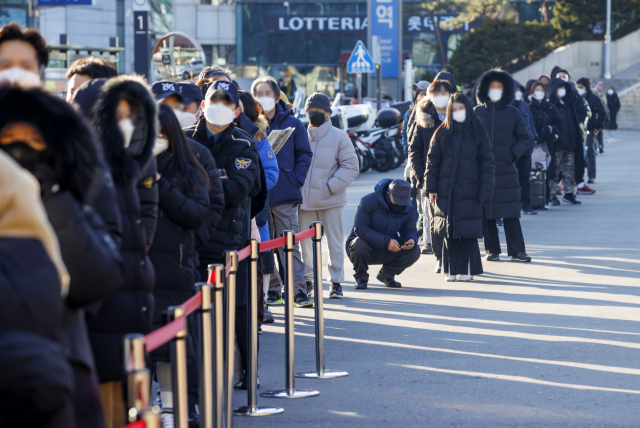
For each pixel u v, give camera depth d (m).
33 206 4.56
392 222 17.17
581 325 13.35
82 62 9.23
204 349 7.42
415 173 18.84
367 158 42.56
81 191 5.30
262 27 86.44
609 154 49.62
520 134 19.77
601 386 10.15
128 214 7.36
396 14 55.75
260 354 12.22
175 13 85.81
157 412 5.09
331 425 8.99
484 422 8.92
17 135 5.11
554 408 9.35
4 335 4.38
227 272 8.91
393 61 56.19
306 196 16.20
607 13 87.12
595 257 19.67
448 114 17.53
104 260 5.25
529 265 19.17
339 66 83.62
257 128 13.39
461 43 86.50
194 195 8.84
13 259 4.49
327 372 11.06
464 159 17.38
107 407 7.41
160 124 8.70
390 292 16.80
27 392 4.31
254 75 86.94
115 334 7.28
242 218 10.77
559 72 30.75
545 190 27.73
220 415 7.95
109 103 7.35
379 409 9.51
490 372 10.90
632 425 8.77
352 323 14.07
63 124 5.18
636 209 27.16
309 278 16.14
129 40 83.56
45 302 4.54
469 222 17.42
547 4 92.75
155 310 8.70
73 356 5.32
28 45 7.94
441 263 18.62
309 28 86.12
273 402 9.91
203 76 13.70
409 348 12.27
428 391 10.14
